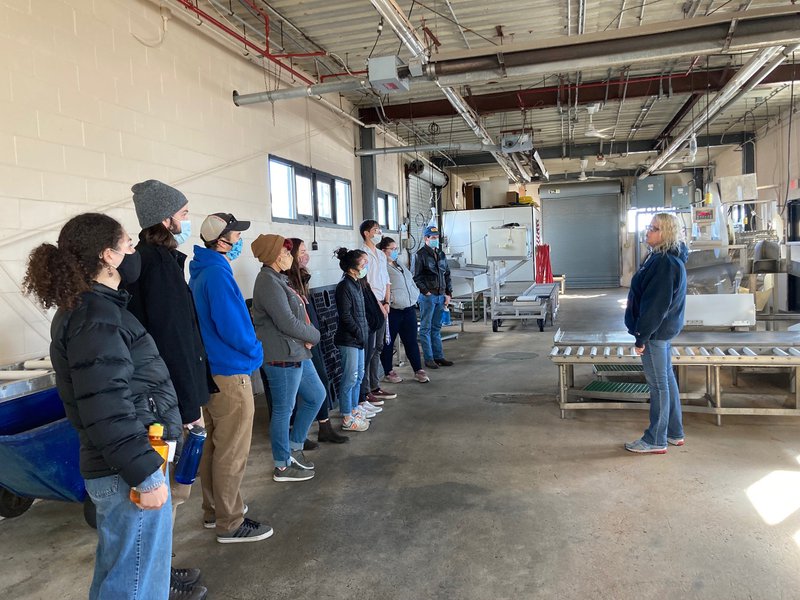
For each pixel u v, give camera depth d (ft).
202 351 7.19
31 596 7.40
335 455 12.13
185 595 6.98
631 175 54.54
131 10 12.81
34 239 10.37
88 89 11.60
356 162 27.22
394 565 7.78
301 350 10.22
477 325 31.94
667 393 11.27
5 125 9.86
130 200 12.67
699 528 8.43
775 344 13.50
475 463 11.41
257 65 18.26
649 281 10.80
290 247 12.23
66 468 8.19
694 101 27.84
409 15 17.33
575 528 8.59
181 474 6.53
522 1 16.74
